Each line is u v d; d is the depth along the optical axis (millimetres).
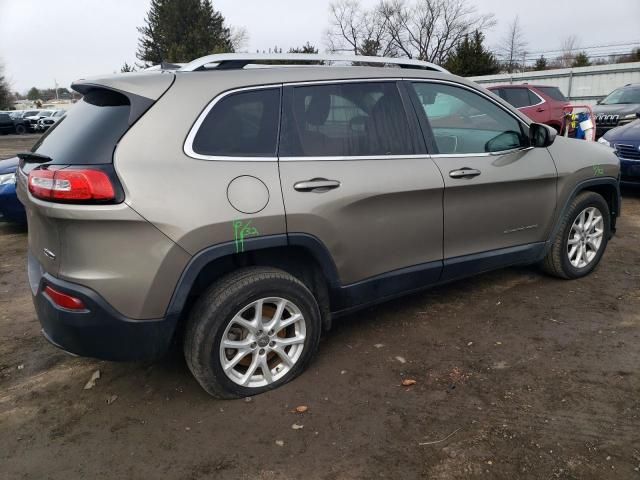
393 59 3352
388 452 2377
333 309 3104
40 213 2404
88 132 2482
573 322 3598
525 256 3932
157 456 2406
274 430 2555
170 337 2529
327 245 2873
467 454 2342
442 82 3480
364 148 3041
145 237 2371
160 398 2857
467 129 3539
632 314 3695
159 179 2402
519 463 2275
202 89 2607
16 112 39625
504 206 3664
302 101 2885
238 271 2711
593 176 4164
